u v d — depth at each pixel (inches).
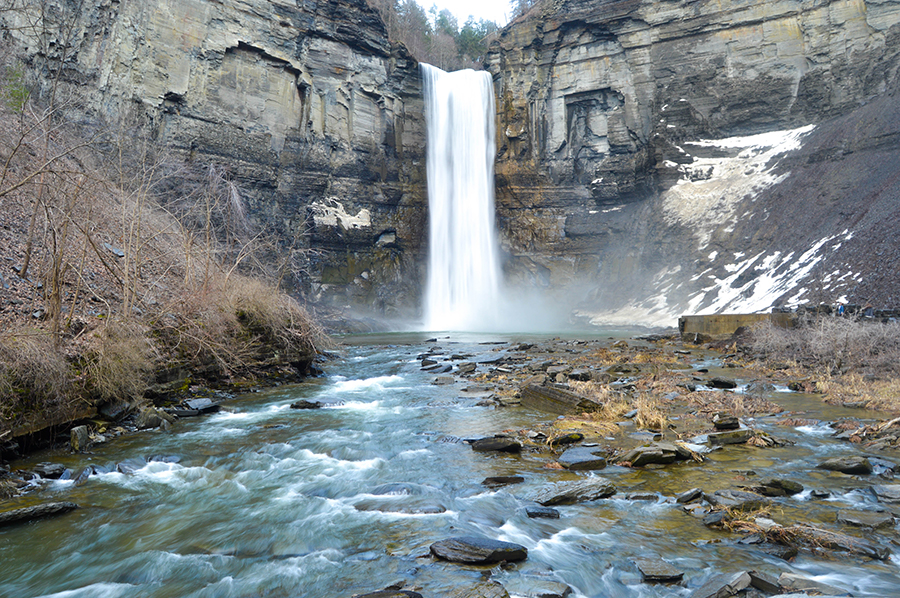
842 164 1643.7
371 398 534.9
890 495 241.8
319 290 2006.6
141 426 402.0
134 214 567.5
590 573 181.5
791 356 745.6
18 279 474.0
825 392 515.5
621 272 2128.4
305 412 469.7
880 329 658.2
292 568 190.2
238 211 838.5
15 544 213.8
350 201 2160.4
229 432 394.9
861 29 1884.8
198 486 281.9
